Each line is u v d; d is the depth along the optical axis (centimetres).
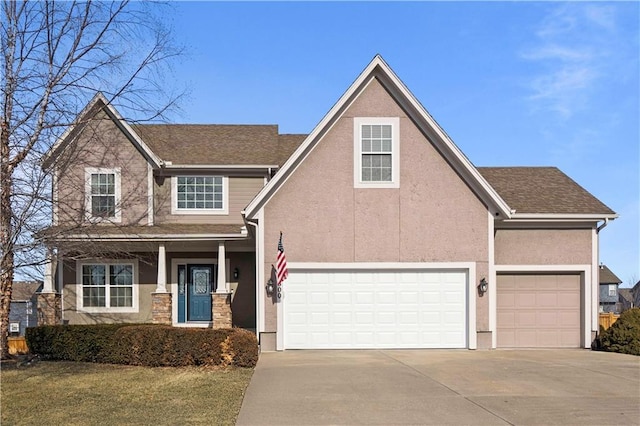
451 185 1688
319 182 1672
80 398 1059
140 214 1972
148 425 873
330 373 1270
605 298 5116
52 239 1374
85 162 1521
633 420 912
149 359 1406
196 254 2098
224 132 2381
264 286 1645
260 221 1658
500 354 1579
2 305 1540
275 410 958
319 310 1656
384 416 924
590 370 1323
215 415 927
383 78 1698
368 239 1670
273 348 1633
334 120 1686
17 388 1159
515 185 1992
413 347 1666
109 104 1491
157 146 2164
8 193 1320
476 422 896
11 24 1374
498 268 1752
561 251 1772
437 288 1680
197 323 2062
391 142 1689
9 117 1352
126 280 2042
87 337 1498
